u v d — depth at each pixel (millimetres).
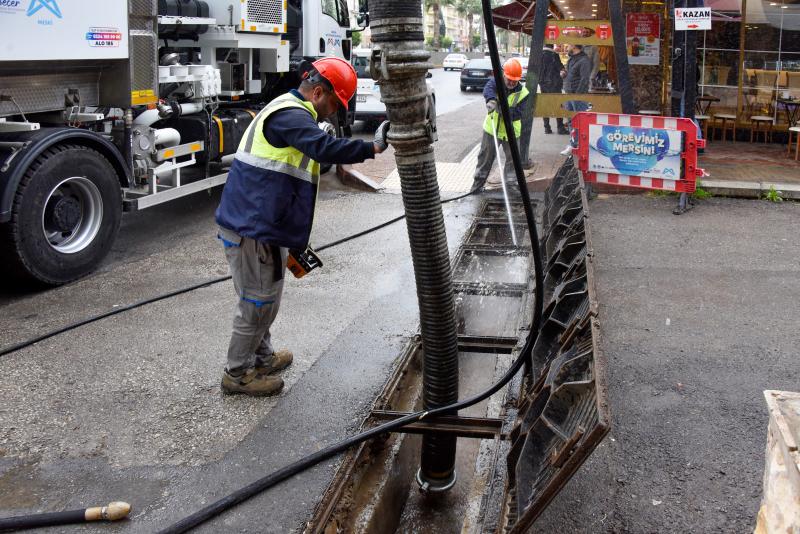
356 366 4527
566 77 11539
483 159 9633
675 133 8266
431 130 2963
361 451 3564
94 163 6246
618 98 10383
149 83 6859
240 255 3846
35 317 5445
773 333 4992
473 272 6527
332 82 3734
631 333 5020
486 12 2689
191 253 7188
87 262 6320
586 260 3900
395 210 9016
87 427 3838
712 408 3994
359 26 12109
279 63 9508
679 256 6781
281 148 3688
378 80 2887
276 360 4445
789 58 12617
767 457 1939
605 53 11484
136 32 6621
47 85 6062
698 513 3113
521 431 2951
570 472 2283
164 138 7309
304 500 3189
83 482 3359
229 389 4168
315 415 3928
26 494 3273
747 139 13203
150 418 3930
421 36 2850
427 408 3480
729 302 5590
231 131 8625
